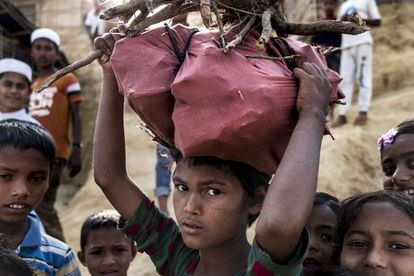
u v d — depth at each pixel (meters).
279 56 1.92
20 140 2.79
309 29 1.99
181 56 1.87
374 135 8.02
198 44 1.85
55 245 2.96
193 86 1.73
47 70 6.55
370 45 8.10
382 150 3.14
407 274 2.18
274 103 1.75
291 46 1.95
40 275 2.80
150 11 1.96
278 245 1.69
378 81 9.87
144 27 1.94
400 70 9.89
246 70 1.76
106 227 3.60
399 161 2.99
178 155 2.03
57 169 6.13
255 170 1.96
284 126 1.79
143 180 8.38
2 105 5.36
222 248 2.04
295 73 1.80
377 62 10.20
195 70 1.73
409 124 3.10
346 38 8.11
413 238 2.20
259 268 1.73
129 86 1.85
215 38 1.88
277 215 1.66
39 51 6.50
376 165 7.55
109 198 2.30
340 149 7.70
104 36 2.05
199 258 2.22
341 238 2.39
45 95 6.21
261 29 2.00
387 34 10.59
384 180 3.12
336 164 7.50
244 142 1.75
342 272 2.20
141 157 8.86
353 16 1.99
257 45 1.84
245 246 2.05
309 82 1.79
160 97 1.82
